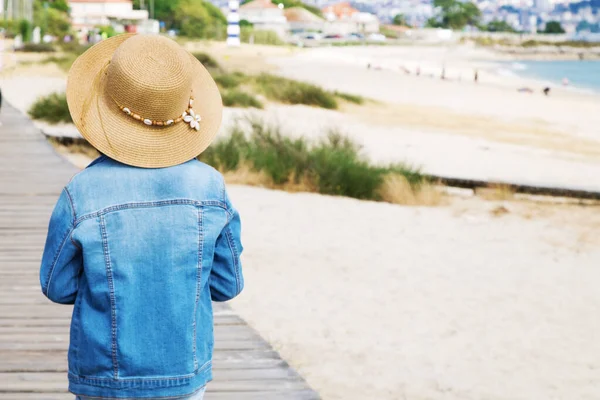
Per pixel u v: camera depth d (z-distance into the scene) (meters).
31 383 4.20
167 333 2.12
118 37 2.22
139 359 2.11
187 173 2.19
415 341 6.25
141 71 2.09
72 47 54.38
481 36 167.25
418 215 11.37
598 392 5.40
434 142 20.14
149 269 2.12
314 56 77.12
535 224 11.29
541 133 24.27
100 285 2.11
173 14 110.88
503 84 52.94
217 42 83.19
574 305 7.43
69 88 2.16
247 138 16.00
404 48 137.25
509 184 13.76
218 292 2.31
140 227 2.13
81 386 2.15
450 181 14.00
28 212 8.92
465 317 6.91
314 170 13.30
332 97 27.72
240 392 4.15
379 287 7.71
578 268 8.86
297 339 6.17
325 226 10.33
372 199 12.84
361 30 173.88
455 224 10.95
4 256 7.00
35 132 15.62
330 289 7.55
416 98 34.72
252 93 27.34
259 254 8.76
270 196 12.23
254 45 84.25
